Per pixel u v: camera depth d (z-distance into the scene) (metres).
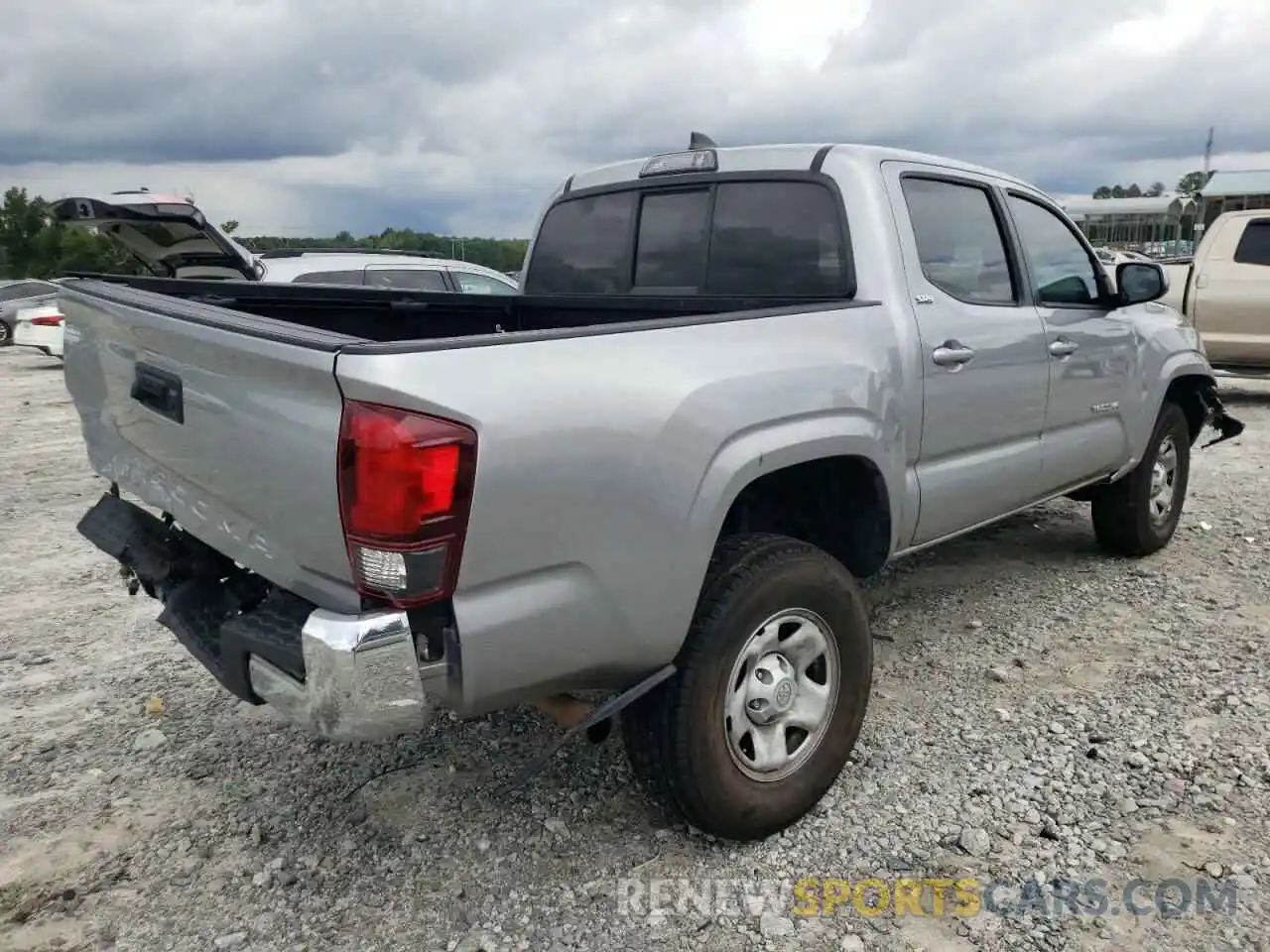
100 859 2.94
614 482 2.42
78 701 3.95
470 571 2.23
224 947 2.57
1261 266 10.39
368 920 2.66
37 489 7.90
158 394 2.79
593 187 4.45
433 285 10.05
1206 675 3.92
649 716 2.73
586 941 2.56
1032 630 4.46
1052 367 4.23
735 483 2.71
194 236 7.35
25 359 20.53
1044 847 2.88
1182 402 5.69
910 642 4.37
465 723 3.69
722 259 3.94
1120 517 5.27
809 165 3.68
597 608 2.46
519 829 3.03
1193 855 2.82
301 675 2.25
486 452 2.19
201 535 2.77
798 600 2.89
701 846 2.94
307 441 2.22
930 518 3.68
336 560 2.23
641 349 2.56
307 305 4.14
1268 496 6.80
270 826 3.08
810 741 3.01
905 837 2.96
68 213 6.75
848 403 3.09
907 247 3.59
